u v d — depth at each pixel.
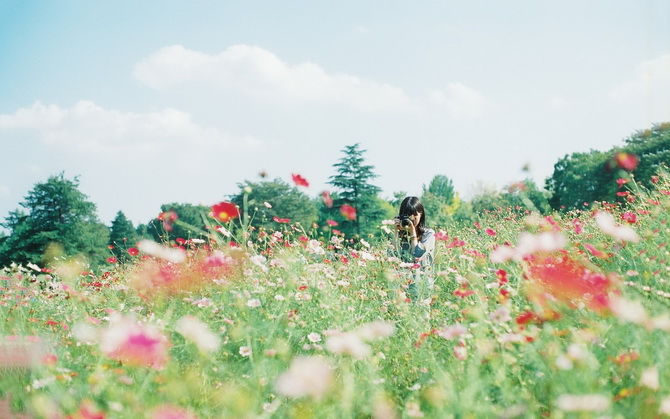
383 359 2.79
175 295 4.32
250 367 2.63
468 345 2.46
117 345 2.24
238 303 3.35
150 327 2.57
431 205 41.38
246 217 4.50
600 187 31.80
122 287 4.89
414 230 4.57
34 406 2.24
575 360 1.93
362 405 2.30
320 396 2.04
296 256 4.51
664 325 2.03
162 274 4.40
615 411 1.77
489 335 2.47
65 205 48.47
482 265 4.18
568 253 3.66
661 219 4.53
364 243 5.37
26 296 4.94
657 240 3.88
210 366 2.59
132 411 2.13
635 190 5.70
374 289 4.02
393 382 2.61
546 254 3.36
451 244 5.10
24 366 2.61
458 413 2.01
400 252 4.60
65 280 5.91
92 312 4.32
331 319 3.21
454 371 2.36
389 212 46.28
